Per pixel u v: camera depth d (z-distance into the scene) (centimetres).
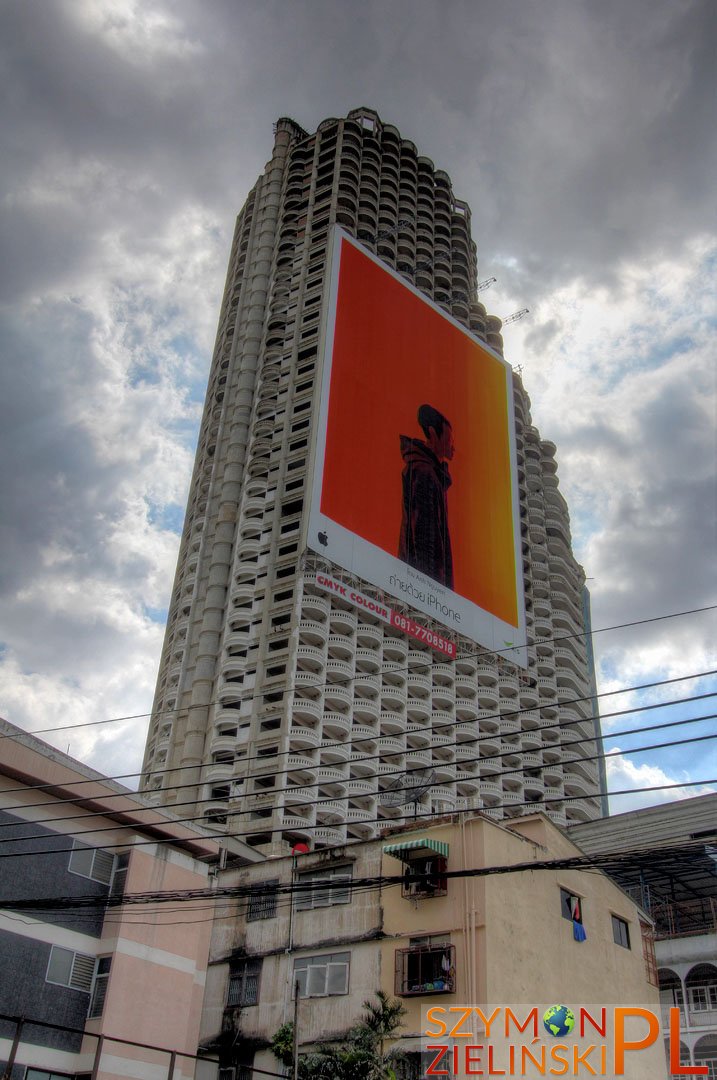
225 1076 3566
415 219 13350
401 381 10212
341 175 12850
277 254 12062
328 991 3488
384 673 9050
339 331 9988
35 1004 2917
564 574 12031
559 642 11131
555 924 3512
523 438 12875
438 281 13075
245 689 8550
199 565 9775
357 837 7938
